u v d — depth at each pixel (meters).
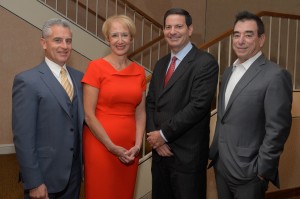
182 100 2.39
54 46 2.09
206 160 2.47
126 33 2.36
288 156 4.34
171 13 2.41
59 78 2.15
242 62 2.20
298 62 6.42
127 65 2.46
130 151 2.38
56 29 2.09
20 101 2.01
